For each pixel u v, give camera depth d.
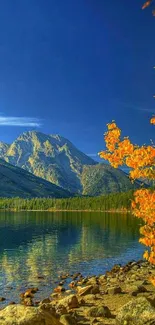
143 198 11.21
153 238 11.15
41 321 13.84
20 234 107.56
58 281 40.53
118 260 57.00
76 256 61.97
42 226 140.62
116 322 16.12
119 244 79.25
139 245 76.94
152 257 11.27
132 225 140.00
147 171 10.87
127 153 11.15
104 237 95.44
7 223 159.12
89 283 35.47
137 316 15.57
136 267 45.19
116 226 135.88
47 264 53.53
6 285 38.88
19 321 13.49
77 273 44.31
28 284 39.22
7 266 51.81
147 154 10.77
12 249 72.62
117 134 11.34
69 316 18.03
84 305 23.05
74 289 34.53
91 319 18.77
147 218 11.22
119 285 31.03
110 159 11.40
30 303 28.22
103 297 25.36
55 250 70.56
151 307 15.71
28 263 54.62
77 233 108.88
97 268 49.62
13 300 32.12
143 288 26.45
